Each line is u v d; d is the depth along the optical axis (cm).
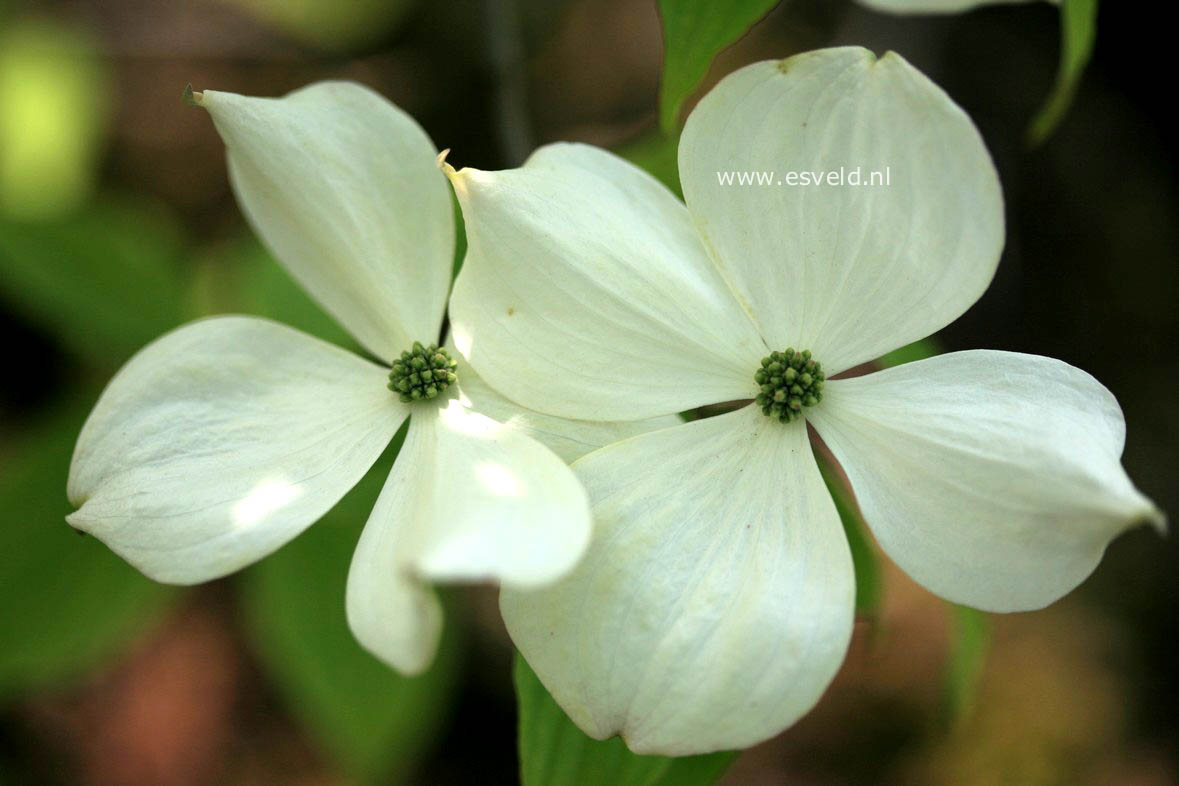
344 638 42
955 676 39
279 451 36
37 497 42
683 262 36
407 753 44
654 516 35
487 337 35
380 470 38
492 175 35
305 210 37
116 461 36
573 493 34
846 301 36
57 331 59
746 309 36
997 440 35
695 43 37
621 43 67
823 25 65
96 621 42
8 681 42
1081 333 64
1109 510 34
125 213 46
